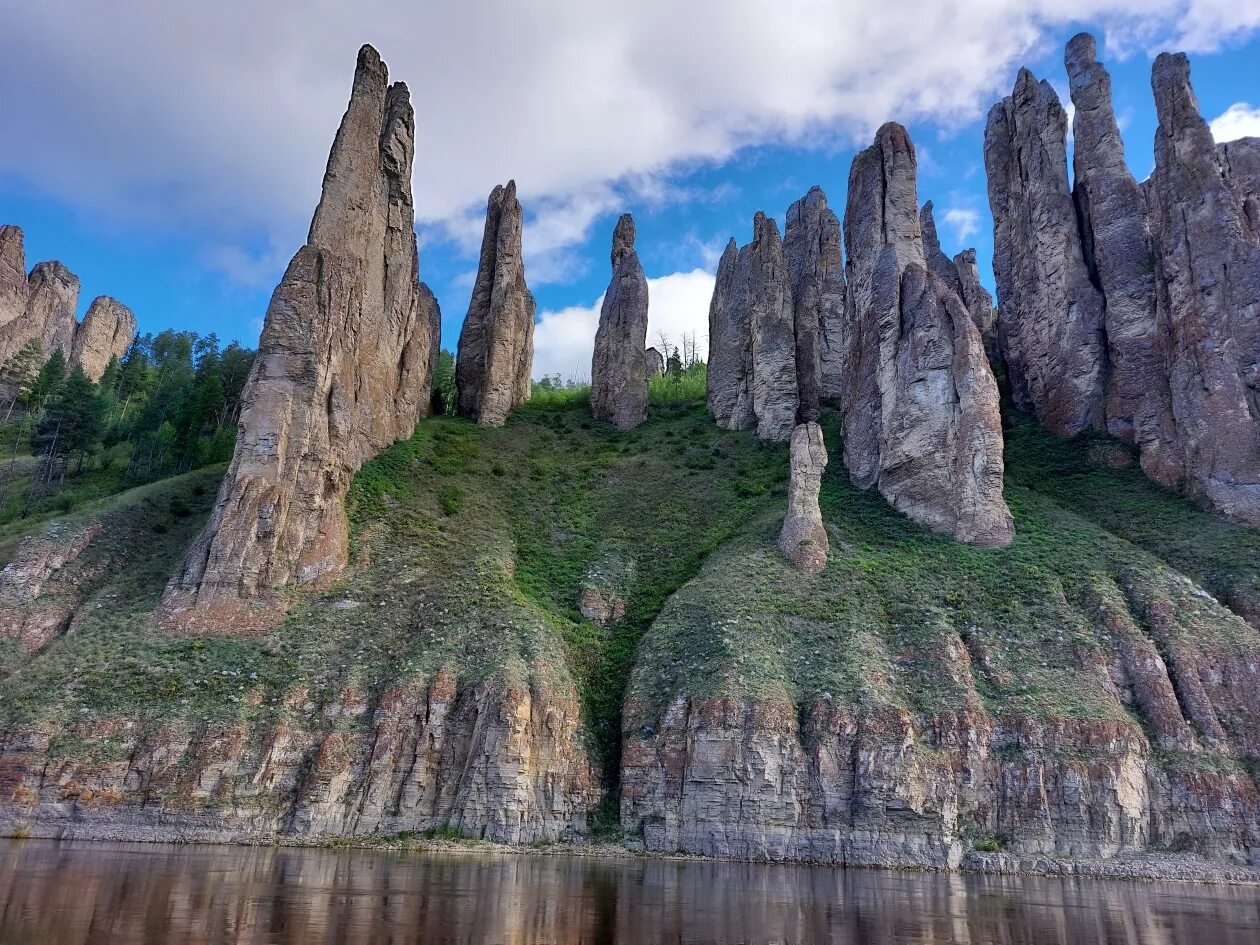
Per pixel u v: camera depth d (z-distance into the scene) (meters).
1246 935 28.70
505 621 60.59
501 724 51.94
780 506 78.62
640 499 87.19
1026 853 47.84
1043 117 98.81
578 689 58.94
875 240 91.31
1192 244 80.38
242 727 51.31
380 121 90.25
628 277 116.12
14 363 137.50
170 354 172.88
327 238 81.88
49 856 37.41
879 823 48.19
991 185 106.75
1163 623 58.28
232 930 22.72
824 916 29.45
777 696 52.59
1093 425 85.94
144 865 35.47
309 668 56.56
